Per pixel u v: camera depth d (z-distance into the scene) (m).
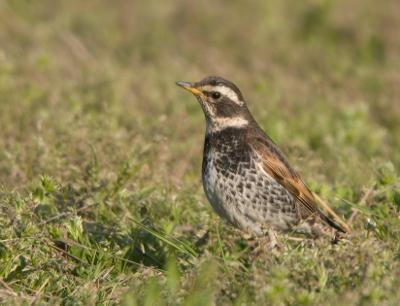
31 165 13.08
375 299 8.52
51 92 17.69
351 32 25.34
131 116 16.20
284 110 18.44
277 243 10.24
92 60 21.25
